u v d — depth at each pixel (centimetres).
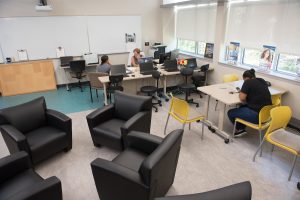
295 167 278
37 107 308
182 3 591
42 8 544
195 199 118
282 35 390
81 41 631
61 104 505
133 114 315
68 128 300
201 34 599
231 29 494
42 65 592
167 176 211
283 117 271
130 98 322
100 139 305
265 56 427
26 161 217
